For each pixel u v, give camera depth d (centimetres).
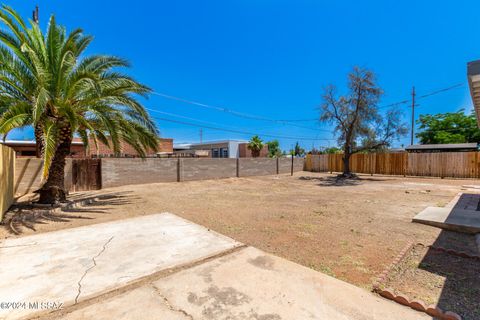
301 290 256
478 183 1288
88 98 663
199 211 649
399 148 2544
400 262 338
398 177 1667
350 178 1611
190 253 352
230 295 246
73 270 298
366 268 321
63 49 615
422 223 530
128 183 1157
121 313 218
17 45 585
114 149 756
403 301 239
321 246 400
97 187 1054
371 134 1585
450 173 1542
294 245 404
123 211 639
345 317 215
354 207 709
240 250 366
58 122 655
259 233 465
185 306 228
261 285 265
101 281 272
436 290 265
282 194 966
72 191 978
